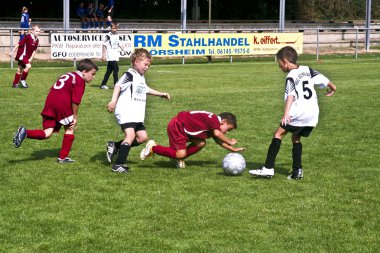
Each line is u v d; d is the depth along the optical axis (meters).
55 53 26.17
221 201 7.23
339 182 8.21
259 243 5.89
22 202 7.09
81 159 9.40
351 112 14.62
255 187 7.89
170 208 6.93
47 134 8.98
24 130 8.66
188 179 8.24
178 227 6.31
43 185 7.84
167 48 29.73
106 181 8.07
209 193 7.56
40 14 51.34
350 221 6.57
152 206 7.00
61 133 11.47
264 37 33.12
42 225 6.32
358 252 5.71
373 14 69.06
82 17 41.25
